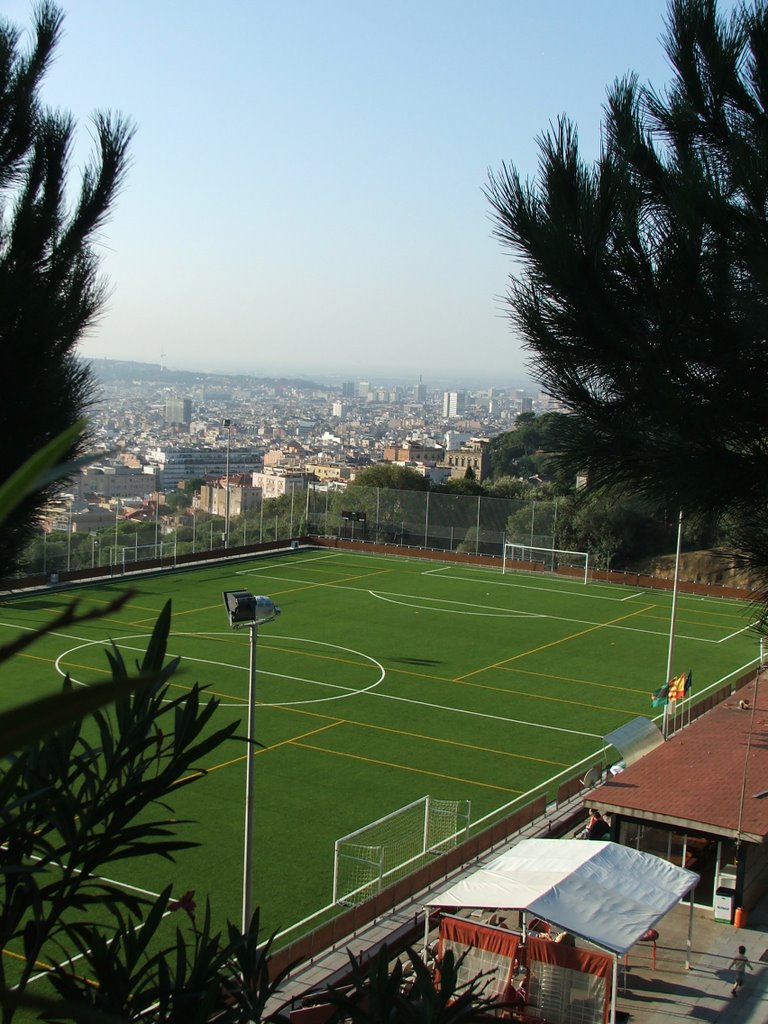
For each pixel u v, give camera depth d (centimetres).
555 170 758
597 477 791
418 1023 571
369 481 10794
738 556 805
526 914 2248
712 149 805
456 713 4231
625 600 6900
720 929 2434
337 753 3678
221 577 7088
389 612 6188
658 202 800
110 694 210
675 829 2545
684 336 730
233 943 570
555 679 4834
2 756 201
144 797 530
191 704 551
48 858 518
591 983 1994
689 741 3091
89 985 539
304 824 3014
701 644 5691
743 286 718
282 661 4931
